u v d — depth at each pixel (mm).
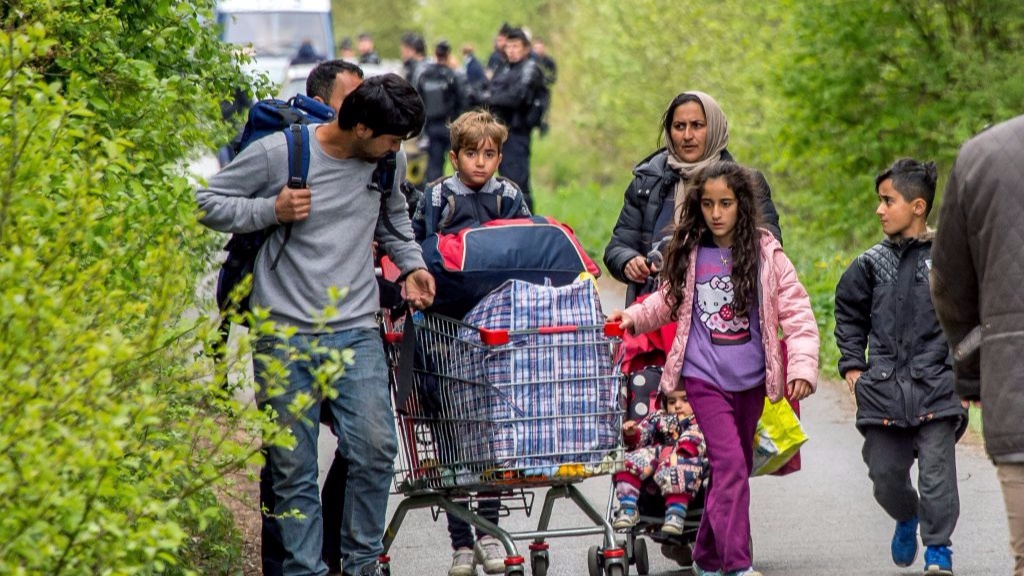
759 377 17141
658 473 17609
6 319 10555
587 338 16266
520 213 19188
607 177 97562
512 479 16141
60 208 11828
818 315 39625
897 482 18453
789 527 21766
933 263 12570
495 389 16062
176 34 18953
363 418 15719
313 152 15750
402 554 20594
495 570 17484
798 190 57562
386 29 183500
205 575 17422
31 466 10008
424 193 19156
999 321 11852
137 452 12320
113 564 10695
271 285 15797
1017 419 11688
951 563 18234
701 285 17234
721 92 62656
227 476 18578
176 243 13508
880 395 18297
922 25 49156
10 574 9812
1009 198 11836
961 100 48438
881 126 49875
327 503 18172
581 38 87312
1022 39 48750
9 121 12086
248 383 14266
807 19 49906
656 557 20281
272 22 86188
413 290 16391
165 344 12133
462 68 81375
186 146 18375
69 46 16422
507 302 16219
